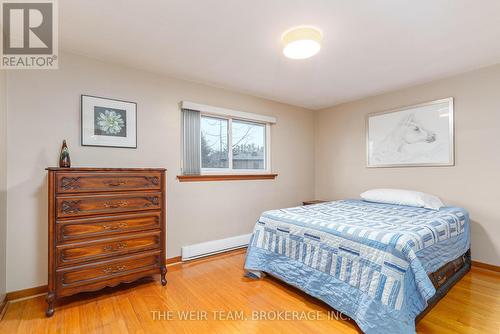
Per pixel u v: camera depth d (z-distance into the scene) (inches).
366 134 143.9
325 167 167.6
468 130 107.0
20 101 80.2
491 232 101.0
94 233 76.5
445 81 113.9
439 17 68.4
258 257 95.5
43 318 69.5
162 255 89.6
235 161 137.1
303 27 72.8
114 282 79.7
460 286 87.0
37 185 82.5
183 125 114.7
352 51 88.5
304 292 82.6
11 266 78.5
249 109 139.1
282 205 154.1
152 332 63.7
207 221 122.1
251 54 91.3
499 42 82.4
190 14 67.4
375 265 62.8
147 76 105.6
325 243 75.5
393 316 56.7
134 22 71.2
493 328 63.9
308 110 170.4
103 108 94.7
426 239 68.9
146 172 86.7
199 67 102.5
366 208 108.8
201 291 85.5
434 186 117.0
